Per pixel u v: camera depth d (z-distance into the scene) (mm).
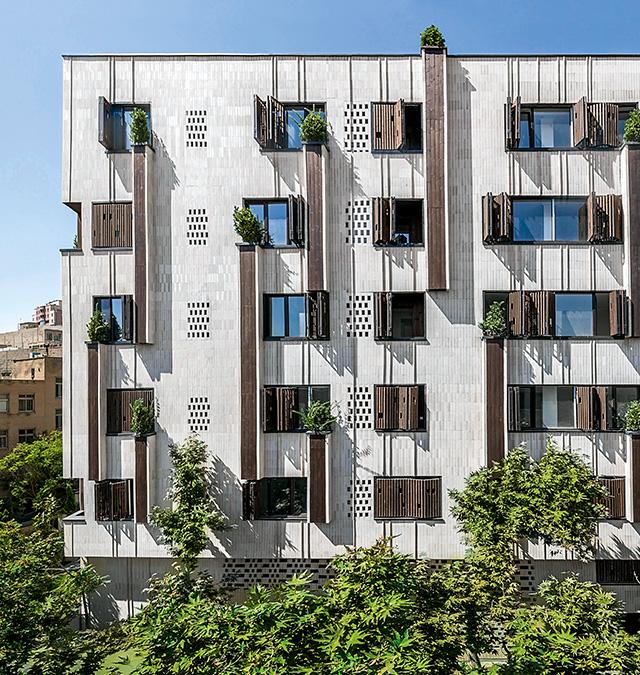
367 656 5586
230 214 14406
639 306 13602
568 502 12078
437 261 13828
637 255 13680
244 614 6461
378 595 6613
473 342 14102
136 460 13977
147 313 14156
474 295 14125
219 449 14281
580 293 14141
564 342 13969
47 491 24266
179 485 13531
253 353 13891
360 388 14148
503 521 12273
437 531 13742
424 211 14016
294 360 14273
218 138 14422
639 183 13641
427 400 14055
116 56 14484
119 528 14086
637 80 14242
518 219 14336
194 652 6074
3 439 32406
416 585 7281
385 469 14016
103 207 14453
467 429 14000
